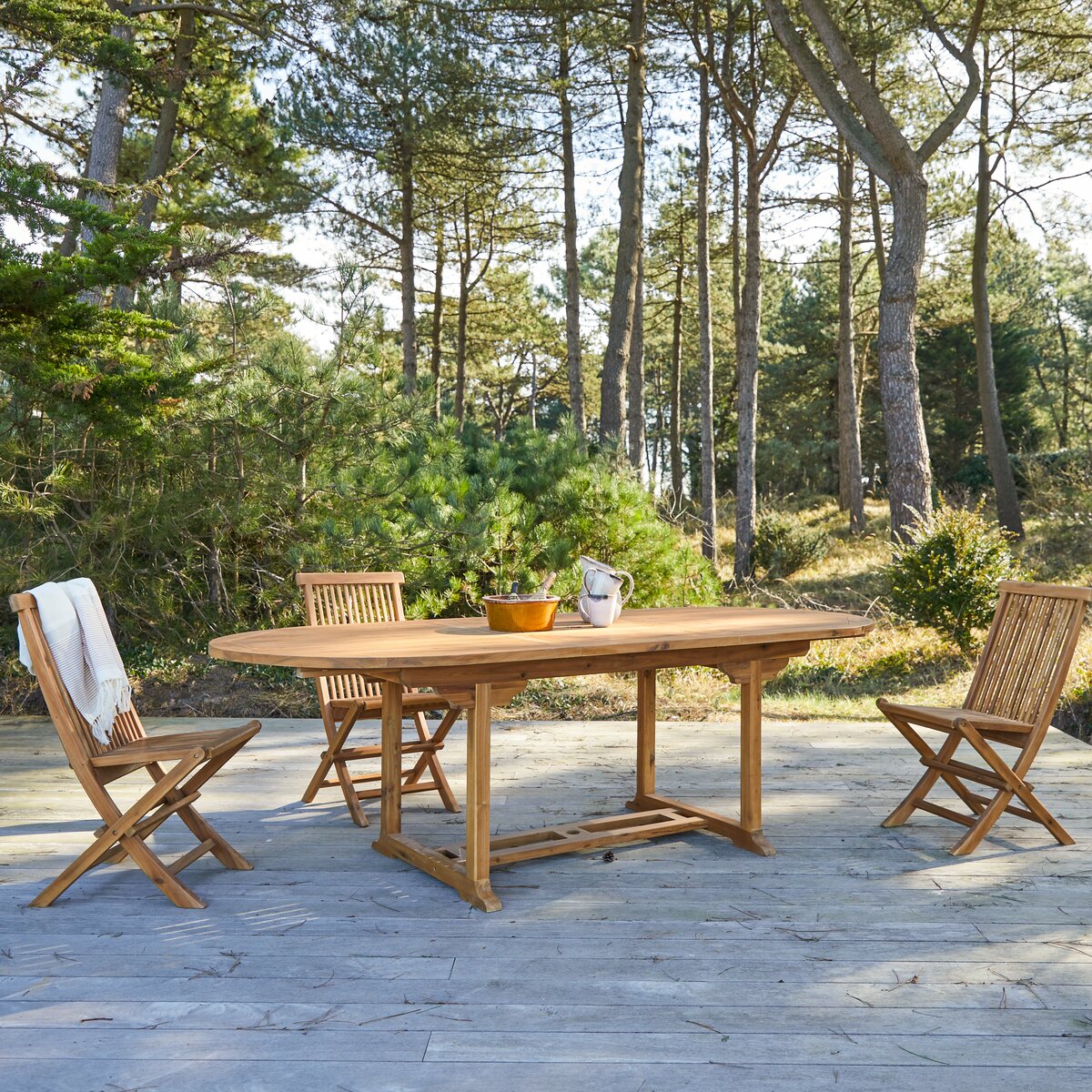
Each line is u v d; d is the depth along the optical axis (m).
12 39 8.32
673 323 26.00
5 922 3.15
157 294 7.57
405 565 7.53
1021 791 3.82
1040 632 3.97
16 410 7.41
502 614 3.61
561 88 14.80
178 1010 2.53
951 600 9.16
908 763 5.28
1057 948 2.89
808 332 27.20
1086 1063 2.25
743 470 15.18
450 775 5.05
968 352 26.45
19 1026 2.45
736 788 4.72
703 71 15.03
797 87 15.01
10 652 7.64
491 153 15.84
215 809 4.48
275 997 2.60
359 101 14.69
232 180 15.38
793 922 3.11
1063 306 33.22
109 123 9.62
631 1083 2.17
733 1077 2.19
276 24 11.09
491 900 3.25
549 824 4.17
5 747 5.71
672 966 2.78
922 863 3.68
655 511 9.38
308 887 3.47
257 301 7.77
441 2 13.76
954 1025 2.43
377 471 8.02
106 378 5.45
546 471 9.09
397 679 3.21
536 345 29.83
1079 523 14.34
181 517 7.43
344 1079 2.19
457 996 2.59
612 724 6.39
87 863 3.28
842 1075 2.20
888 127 10.99
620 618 4.18
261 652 3.02
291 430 7.65
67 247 8.05
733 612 4.39
